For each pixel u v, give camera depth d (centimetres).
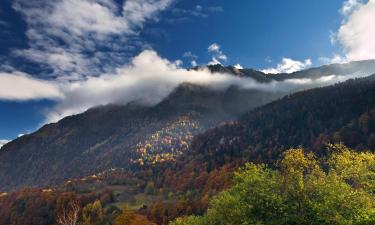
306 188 3894
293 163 4031
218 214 4231
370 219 3488
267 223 3794
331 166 4356
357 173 4178
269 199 3834
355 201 3772
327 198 3734
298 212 3831
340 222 3494
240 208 3953
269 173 4178
